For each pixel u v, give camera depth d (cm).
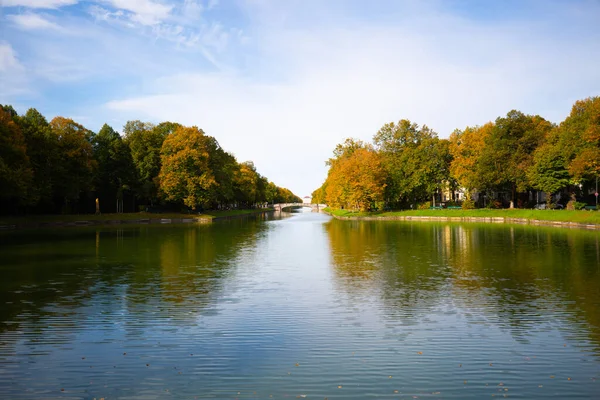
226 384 1098
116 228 6372
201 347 1334
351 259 3011
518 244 3766
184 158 8469
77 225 7019
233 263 2856
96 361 1235
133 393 1057
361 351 1295
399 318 1606
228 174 11475
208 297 1920
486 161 7881
